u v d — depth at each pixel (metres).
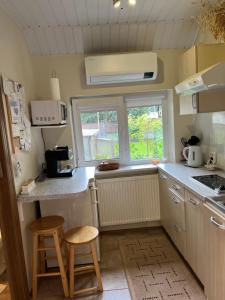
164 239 3.09
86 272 2.48
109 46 3.02
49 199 2.27
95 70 2.85
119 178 3.23
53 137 3.21
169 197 2.82
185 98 2.77
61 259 2.17
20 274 2.06
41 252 2.40
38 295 2.22
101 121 3.47
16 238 2.03
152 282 2.31
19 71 2.47
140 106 3.48
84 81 3.12
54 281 2.42
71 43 2.93
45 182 2.56
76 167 3.29
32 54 3.01
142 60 2.87
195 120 3.25
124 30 2.81
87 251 2.58
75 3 2.21
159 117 3.51
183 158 3.36
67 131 3.21
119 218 3.30
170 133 3.46
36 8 2.24
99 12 2.43
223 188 1.99
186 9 2.46
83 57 3.07
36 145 2.85
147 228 3.42
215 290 1.78
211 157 2.86
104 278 2.40
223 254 1.62
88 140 3.51
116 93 3.22
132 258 2.72
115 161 3.54
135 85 3.18
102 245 3.03
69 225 2.52
